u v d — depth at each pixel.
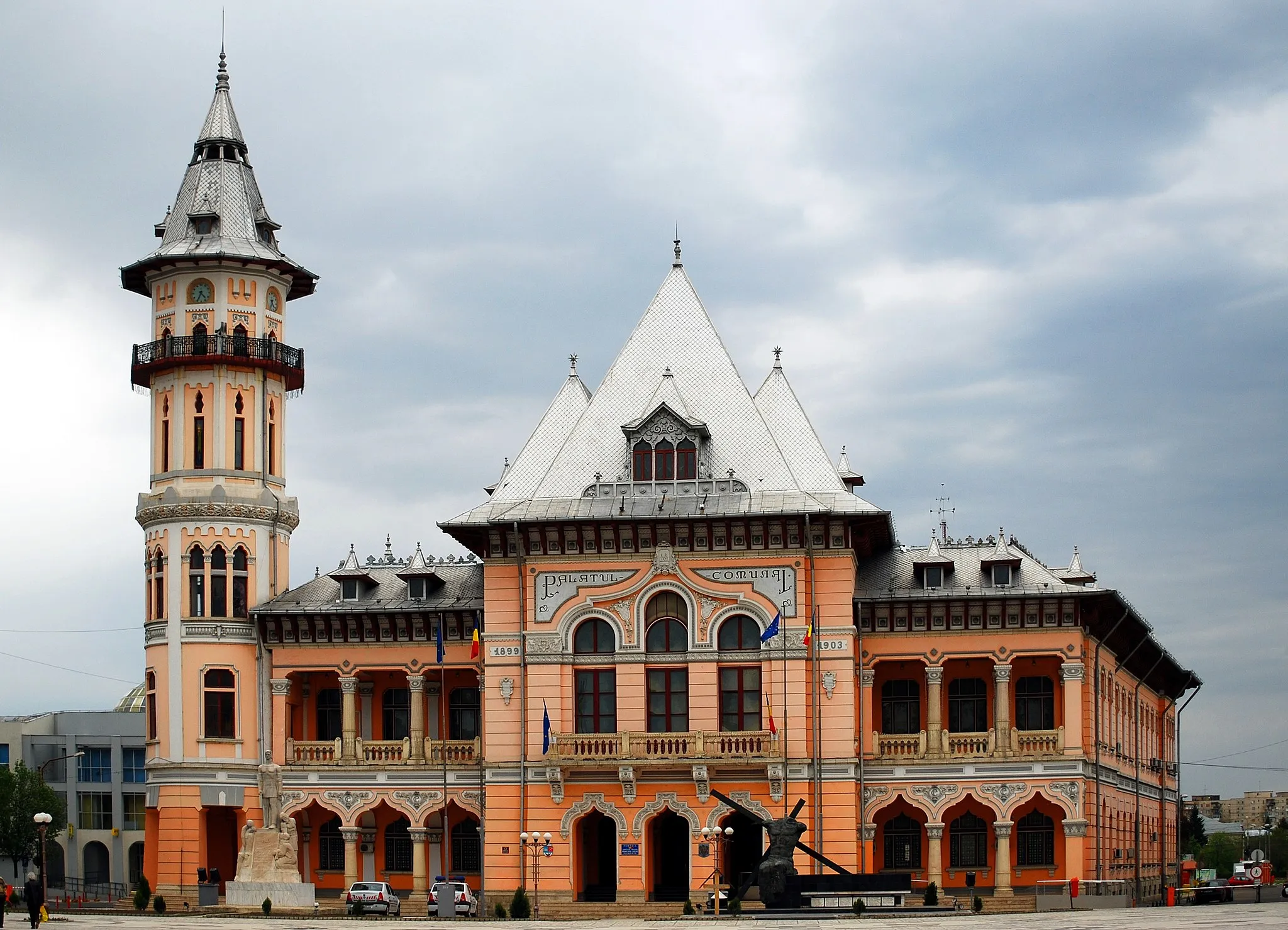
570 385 99.06
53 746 154.00
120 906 96.19
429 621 98.88
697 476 92.56
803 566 90.75
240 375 102.00
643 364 96.62
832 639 90.69
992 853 95.75
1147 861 116.81
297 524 104.88
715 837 87.38
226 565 100.44
